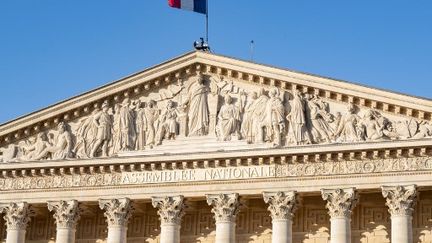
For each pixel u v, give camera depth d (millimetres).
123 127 70812
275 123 66562
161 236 67750
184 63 70250
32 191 71938
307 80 66750
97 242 73438
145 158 68812
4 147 74000
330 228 65750
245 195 66375
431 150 62312
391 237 63344
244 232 69375
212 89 69750
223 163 67125
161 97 71000
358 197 64312
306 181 64875
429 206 65250
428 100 63219
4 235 75562
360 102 65562
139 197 68875
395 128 64250
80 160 70500
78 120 72750
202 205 71312
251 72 68188
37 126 73312
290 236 64625
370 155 63719
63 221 70500
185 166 68062
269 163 66000
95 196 70125
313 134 65938
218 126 68500
